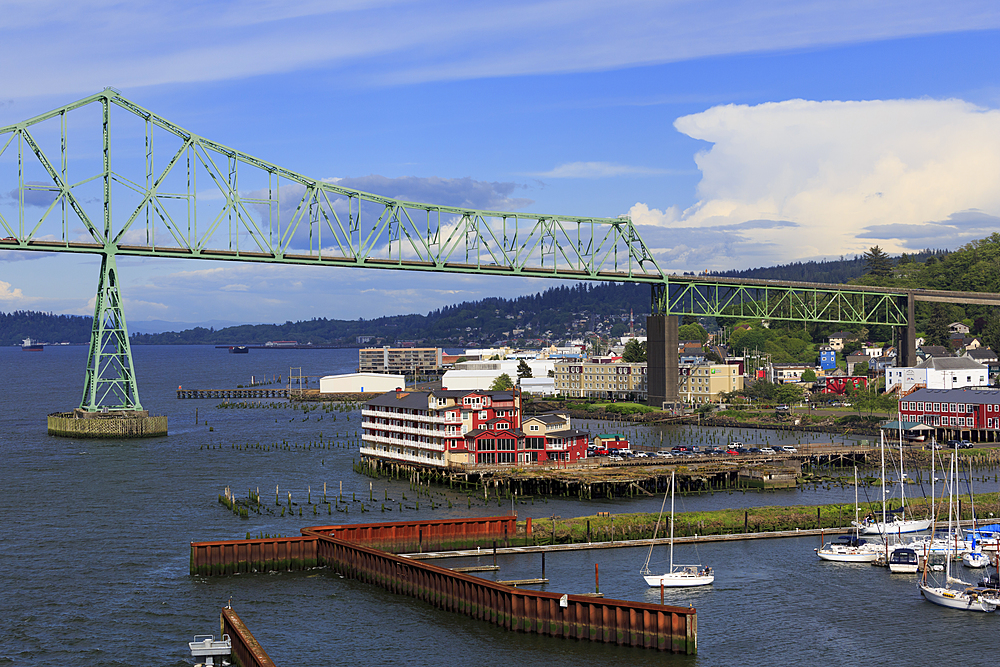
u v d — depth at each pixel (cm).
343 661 8369
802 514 13338
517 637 8944
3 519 13562
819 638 8912
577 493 15725
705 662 8350
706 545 12188
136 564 11212
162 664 8250
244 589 10331
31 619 9312
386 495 15188
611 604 8769
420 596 9994
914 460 18888
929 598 9925
